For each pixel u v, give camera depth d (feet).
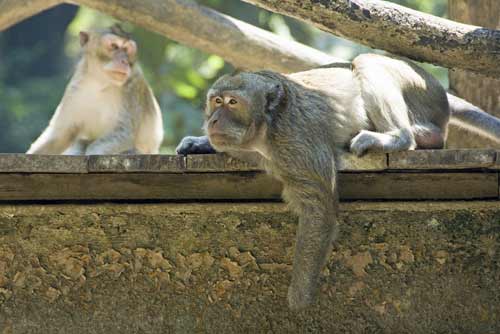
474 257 37.58
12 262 37.99
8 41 126.00
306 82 37.68
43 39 125.90
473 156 34.50
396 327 37.47
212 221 37.99
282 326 37.50
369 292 37.63
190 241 37.96
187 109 78.89
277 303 37.60
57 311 37.81
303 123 36.17
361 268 37.73
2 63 122.42
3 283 37.91
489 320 37.35
